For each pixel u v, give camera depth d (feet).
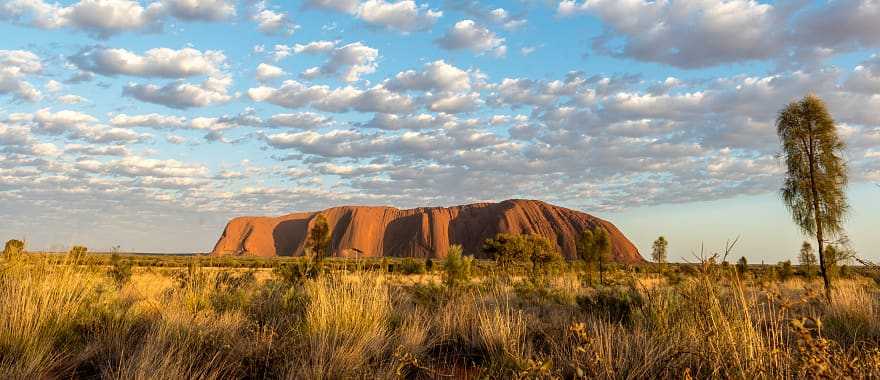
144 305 25.48
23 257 22.38
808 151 51.13
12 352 15.67
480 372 15.71
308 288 27.27
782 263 80.33
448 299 30.27
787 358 12.46
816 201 49.67
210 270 32.27
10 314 17.26
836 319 22.07
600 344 15.39
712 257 14.97
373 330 20.43
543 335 20.53
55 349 17.03
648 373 14.53
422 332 20.93
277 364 16.55
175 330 18.62
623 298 25.76
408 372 16.63
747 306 14.55
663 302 20.59
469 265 49.83
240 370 16.01
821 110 50.65
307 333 19.15
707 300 14.83
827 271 47.39
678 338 16.02
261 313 25.17
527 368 13.50
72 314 19.35
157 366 14.43
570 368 15.15
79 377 14.97
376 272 28.17
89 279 23.48
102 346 17.70
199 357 16.51
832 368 11.58
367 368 15.74
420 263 84.74
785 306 13.83
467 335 22.02
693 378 13.29
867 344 18.30
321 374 14.87
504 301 30.81
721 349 13.61
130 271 47.62
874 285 25.08
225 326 20.57
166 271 51.90
